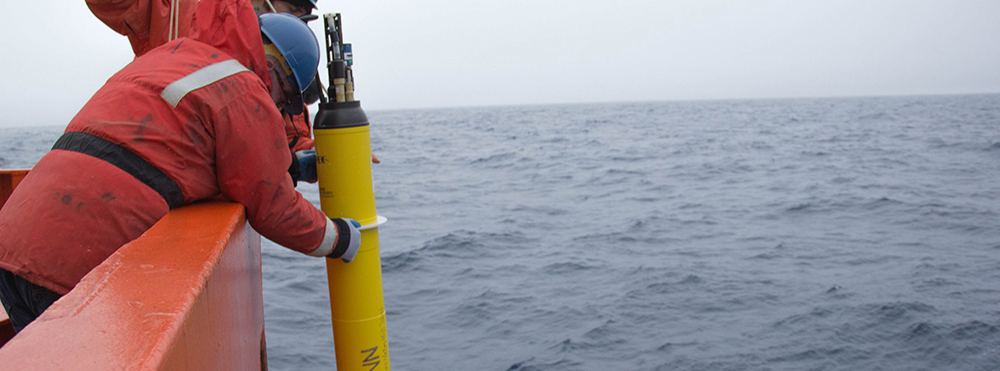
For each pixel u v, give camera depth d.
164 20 2.05
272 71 1.65
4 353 0.56
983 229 11.19
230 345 1.08
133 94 1.34
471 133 61.66
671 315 6.71
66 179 1.27
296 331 6.41
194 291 0.76
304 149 2.21
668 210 14.46
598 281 8.10
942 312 6.55
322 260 9.48
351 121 1.76
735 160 28.14
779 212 13.84
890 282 7.78
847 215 13.20
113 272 0.83
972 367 5.37
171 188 1.34
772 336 6.05
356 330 1.87
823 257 9.25
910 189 17.12
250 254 1.58
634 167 26.20
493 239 11.11
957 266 8.52
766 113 101.44
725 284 7.81
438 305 7.28
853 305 6.85
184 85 1.33
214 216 1.23
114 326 0.63
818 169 23.52
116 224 1.28
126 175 1.29
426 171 26.52
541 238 11.19
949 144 32.81
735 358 5.59
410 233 12.04
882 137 40.12
